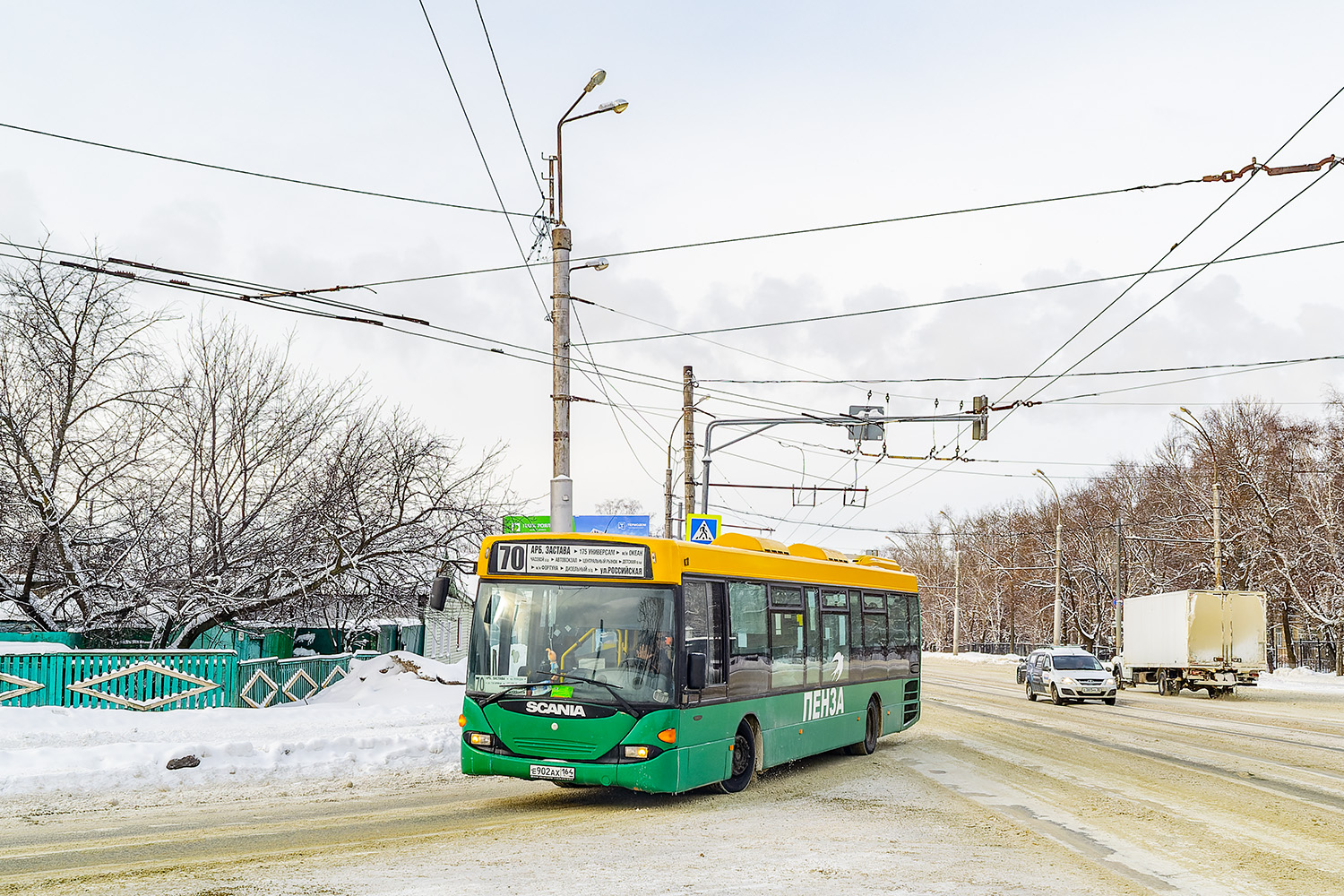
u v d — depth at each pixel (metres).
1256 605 37.19
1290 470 52.34
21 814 10.98
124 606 22.89
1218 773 15.16
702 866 8.62
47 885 7.69
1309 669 53.12
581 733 11.36
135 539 22.86
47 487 22.00
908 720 19.69
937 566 110.44
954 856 9.21
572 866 8.55
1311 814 11.56
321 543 23.75
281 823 10.55
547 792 12.99
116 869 8.27
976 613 103.00
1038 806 12.20
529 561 12.02
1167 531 62.34
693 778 11.70
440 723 19.08
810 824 10.82
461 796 12.66
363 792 12.82
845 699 16.50
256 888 7.64
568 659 11.65
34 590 23.67
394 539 23.94
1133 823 10.98
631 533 22.86
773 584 14.28
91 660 17.95
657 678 11.44
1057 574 56.22
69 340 22.55
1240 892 7.99
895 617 19.39
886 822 11.03
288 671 22.50
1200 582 58.78
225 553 23.33
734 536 13.89
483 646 11.93
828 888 7.89
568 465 16.97
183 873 8.15
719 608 12.64
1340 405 49.19
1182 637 37.31
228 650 19.66
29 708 16.44
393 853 9.03
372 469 24.31
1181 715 27.12
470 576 33.44
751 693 13.27
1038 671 33.69
